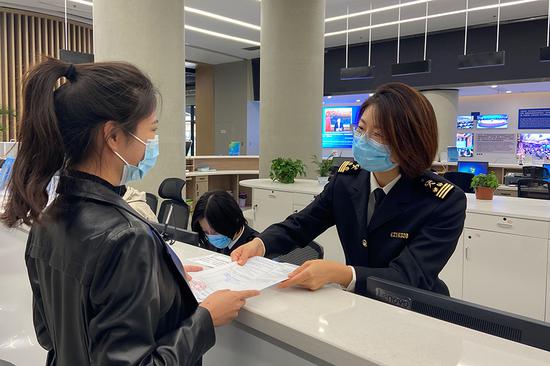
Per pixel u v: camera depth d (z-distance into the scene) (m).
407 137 1.15
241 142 12.70
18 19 7.97
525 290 3.05
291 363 0.85
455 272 3.35
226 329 0.97
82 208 0.72
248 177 8.37
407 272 1.10
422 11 7.95
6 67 7.87
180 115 4.02
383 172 1.28
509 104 11.41
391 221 1.25
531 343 0.74
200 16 8.51
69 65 0.73
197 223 2.10
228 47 10.96
